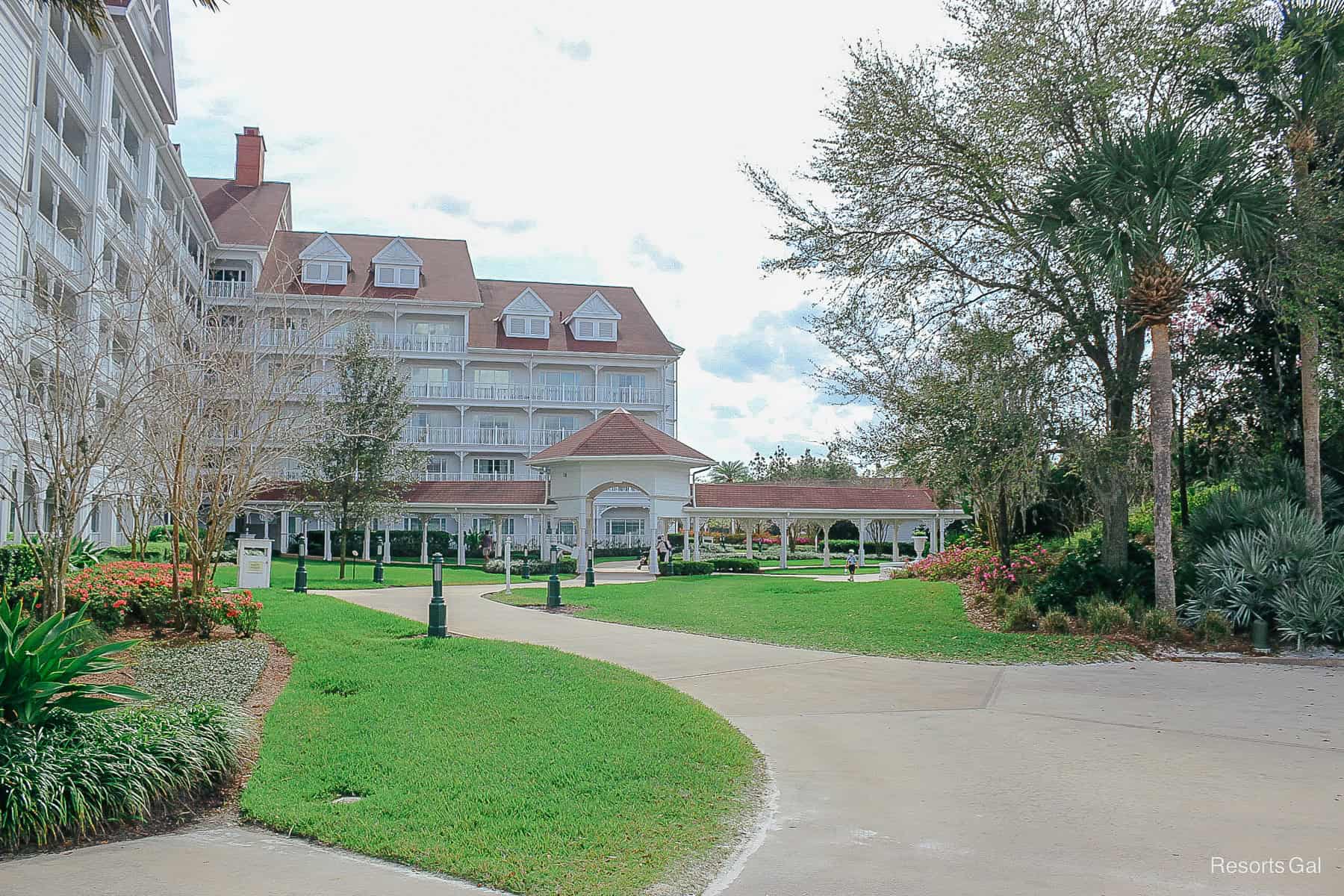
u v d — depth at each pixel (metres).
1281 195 15.43
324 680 10.90
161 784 6.50
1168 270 16.09
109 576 14.23
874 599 21.55
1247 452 20.92
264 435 15.76
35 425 13.43
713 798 6.79
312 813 6.30
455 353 54.66
